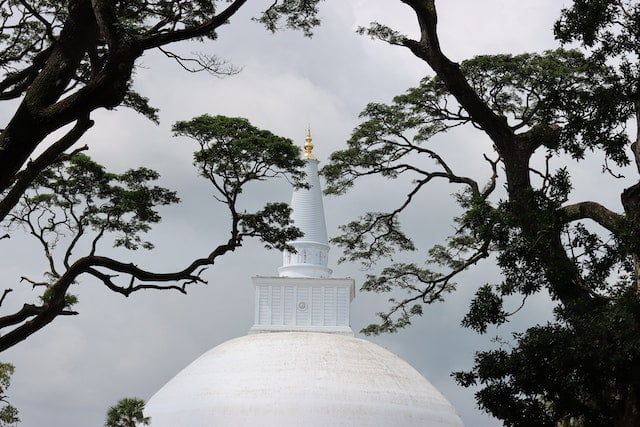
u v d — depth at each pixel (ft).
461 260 157.48
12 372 154.20
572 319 97.55
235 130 123.75
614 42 100.07
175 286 116.37
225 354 210.38
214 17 95.45
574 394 100.83
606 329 93.15
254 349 209.15
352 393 196.85
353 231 158.30
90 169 128.26
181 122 123.03
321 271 236.63
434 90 147.84
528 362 98.07
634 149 103.81
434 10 113.60
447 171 148.25
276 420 192.03
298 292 229.86
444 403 207.41
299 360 203.51
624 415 97.91
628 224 97.35
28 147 91.25
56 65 94.38
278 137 124.88
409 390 203.10
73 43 95.76
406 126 150.92
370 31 118.01
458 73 115.44
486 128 118.32
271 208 123.03
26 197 128.57
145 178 131.23
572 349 95.20
